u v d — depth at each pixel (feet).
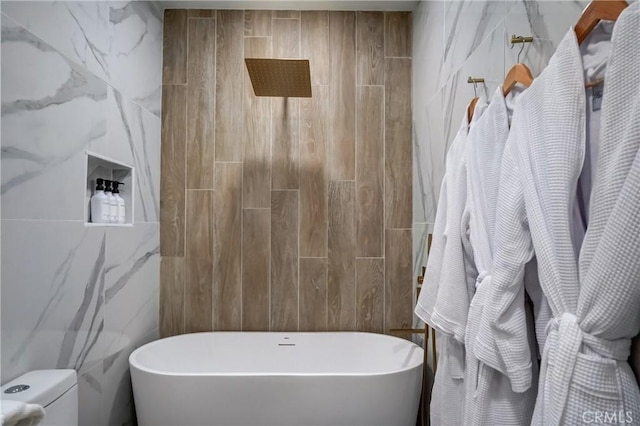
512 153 2.44
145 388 4.61
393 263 6.61
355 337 6.35
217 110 6.64
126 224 5.39
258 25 6.66
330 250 6.61
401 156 6.66
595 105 2.08
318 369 6.26
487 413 2.49
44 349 3.62
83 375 4.28
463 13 4.43
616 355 1.72
